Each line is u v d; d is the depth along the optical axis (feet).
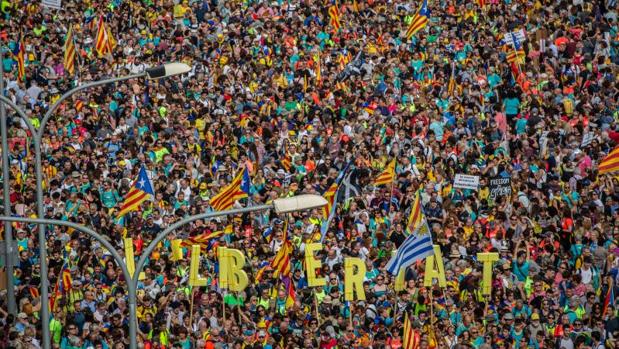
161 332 331.36
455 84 509.35
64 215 399.65
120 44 554.05
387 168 407.44
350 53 536.83
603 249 366.63
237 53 531.50
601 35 549.13
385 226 380.99
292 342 325.42
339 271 348.18
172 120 470.80
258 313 332.19
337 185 387.34
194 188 417.49
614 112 490.90
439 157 438.81
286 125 470.80
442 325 328.29
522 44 542.57
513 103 485.97
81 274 359.25
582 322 336.29
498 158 432.25
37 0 583.58
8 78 510.99
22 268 366.63
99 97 488.02
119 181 423.23
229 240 383.65
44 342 310.24
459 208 398.83
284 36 545.85
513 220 383.65
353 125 466.70
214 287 348.18
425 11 543.80
